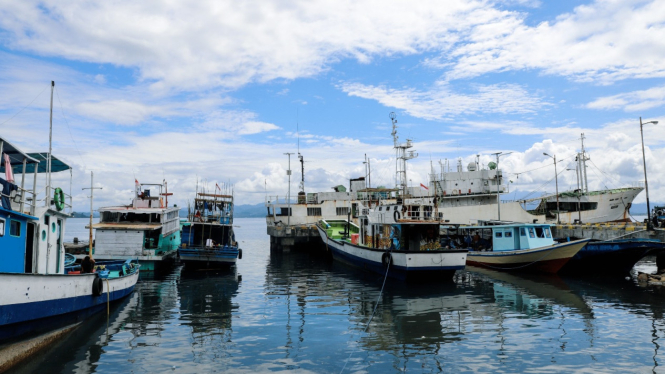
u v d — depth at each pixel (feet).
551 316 61.41
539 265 101.76
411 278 91.71
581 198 192.24
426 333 53.11
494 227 115.03
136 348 47.11
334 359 44.01
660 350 46.26
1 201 44.62
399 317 61.11
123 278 69.67
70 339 50.29
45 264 55.31
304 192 215.72
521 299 73.56
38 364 42.09
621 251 96.63
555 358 44.16
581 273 103.55
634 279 96.02
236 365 42.24
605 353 45.52
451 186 205.77
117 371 40.47
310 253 173.27
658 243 90.89
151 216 118.73
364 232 119.03
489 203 198.29
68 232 335.47
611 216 192.24
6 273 39.65
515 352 45.98
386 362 43.16
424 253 86.74
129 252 106.22
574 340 50.03
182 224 115.55
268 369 41.22
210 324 57.41
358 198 204.85
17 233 48.06
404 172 110.83
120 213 117.08
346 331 54.13
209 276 104.06
